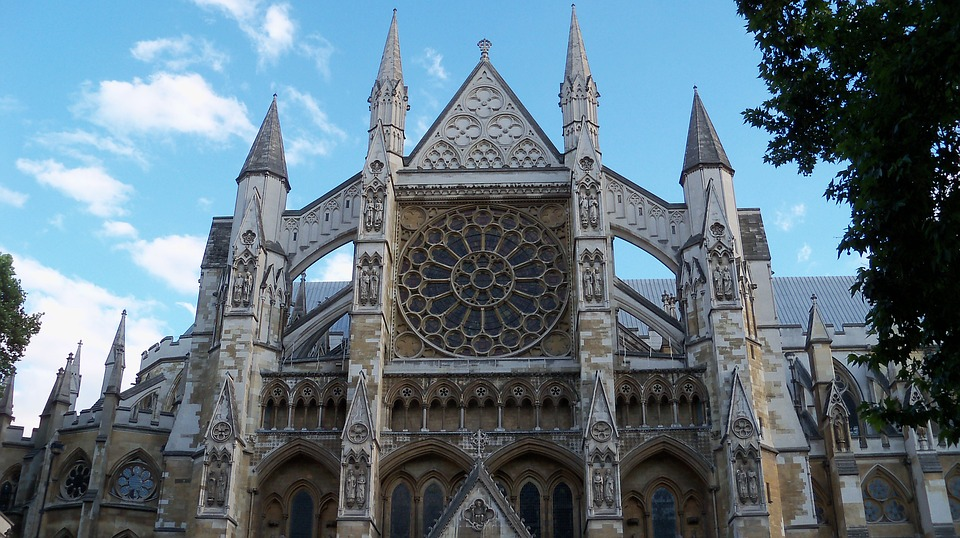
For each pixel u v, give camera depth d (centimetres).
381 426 4869
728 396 4747
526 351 5197
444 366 5144
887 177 2566
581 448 4803
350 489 4562
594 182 5297
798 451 4850
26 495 6394
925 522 6272
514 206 5597
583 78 5825
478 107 5981
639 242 5475
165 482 4891
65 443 6356
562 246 5469
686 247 5266
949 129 2564
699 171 5484
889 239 2642
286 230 5584
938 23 2456
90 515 5825
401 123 5847
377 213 5294
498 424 4891
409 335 5284
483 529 4434
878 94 2633
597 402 4703
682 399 4897
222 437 4675
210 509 4531
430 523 4788
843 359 7594
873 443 6644
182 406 5091
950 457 6481
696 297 5112
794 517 4719
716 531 4584
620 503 4494
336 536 4716
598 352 4866
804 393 6825
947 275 2583
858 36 3019
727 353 4838
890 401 2844
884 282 2711
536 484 4866
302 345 5391
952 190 2527
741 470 4522
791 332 7644
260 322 5147
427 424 4909
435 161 5812
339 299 5403
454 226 5578
